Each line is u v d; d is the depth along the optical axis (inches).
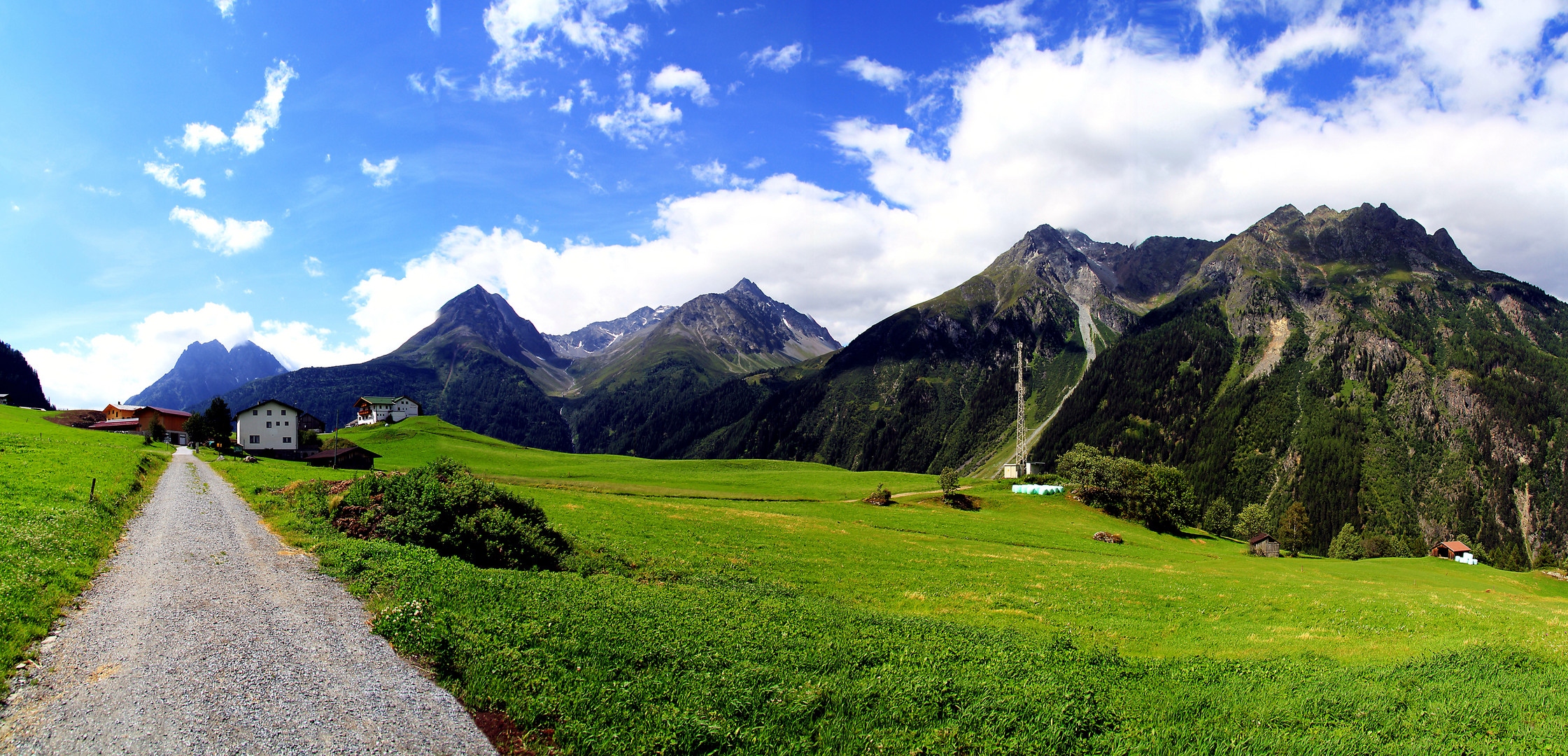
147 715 466.9
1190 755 504.7
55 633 619.8
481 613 737.0
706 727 490.0
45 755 408.5
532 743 476.4
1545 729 591.2
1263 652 1088.2
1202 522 7071.9
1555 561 7116.1
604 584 1075.9
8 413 5482.3
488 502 1337.4
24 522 1033.5
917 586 1658.5
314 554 1065.5
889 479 5551.2
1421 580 3038.9
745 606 1030.4
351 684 542.3
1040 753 500.7
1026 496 4813.0
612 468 5679.1
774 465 6437.0
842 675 646.5
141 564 943.7
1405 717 622.2
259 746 434.9
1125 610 1528.1
